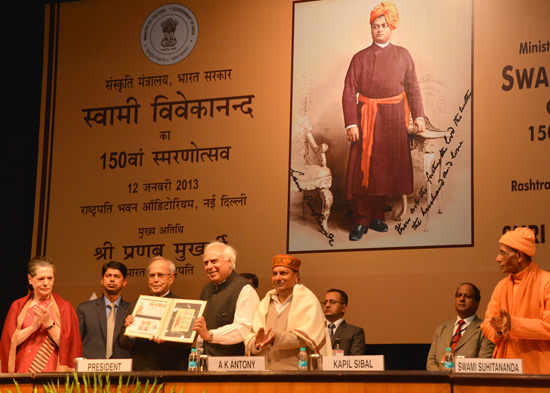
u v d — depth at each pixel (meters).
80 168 6.71
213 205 6.36
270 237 6.15
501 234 5.63
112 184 6.62
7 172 6.83
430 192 5.84
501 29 5.92
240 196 6.30
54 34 7.00
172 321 4.29
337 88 6.22
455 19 6.04
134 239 6.48
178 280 6.29
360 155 6.05
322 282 5.93
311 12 6.40
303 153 6.20
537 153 5.67
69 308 4.79
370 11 6.25
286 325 4.37
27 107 6.95
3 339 4.62
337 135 6.14
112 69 6.83
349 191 6.02
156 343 4.54
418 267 5.75
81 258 6.53
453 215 5.76
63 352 4.62
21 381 3.70
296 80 6.34
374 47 6.18
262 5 6.55
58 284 6.52
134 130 6.68
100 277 6.46
